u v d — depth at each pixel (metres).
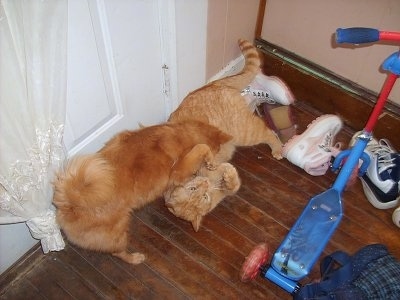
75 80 1.32
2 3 0.86
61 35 1.03
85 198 1.15
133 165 1.31
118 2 1.28
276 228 1.66
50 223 1.37
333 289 1.30
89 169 1.15
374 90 1.83
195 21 1.63
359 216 1.69
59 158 1.25
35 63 1.02
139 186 1.33
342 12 1.71
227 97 1.67
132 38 1.43
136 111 1.71
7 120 1.01
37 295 1.52
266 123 1.97
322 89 1.99
